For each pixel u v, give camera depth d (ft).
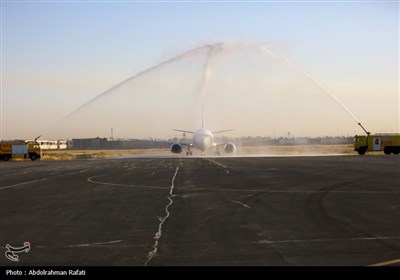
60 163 205.46
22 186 97.09
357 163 166.50
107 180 108.17
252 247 39.01
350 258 34.91
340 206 62.85
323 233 44.65
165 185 93.97
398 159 195.42
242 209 60.90
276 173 121.70
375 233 44.52
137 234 45.34
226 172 126.93
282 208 61.41
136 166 166.20
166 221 52.54
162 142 277.03
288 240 41.65
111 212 60.03
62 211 61.52
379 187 86.28
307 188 85.40
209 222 51.47
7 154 252.42
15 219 55.42
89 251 38.37
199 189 85.71
